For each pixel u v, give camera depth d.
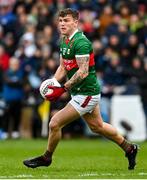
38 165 26.91
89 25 57.31
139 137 51.75
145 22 56.59
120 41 54.69
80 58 25.36
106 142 48.94
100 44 54.28
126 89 52.12
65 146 44.84
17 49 55.91
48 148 26.69
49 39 55.38
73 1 59.84
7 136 52.88
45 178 23.56
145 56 54.34
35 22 58.06
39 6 59.44
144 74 52.44
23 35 56.88
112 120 51.88
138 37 55.47
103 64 53.41
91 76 25.89
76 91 25.92
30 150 40.97
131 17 57.62
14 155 37.25
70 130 52.97
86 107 25.97
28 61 52.78
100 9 59.28
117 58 53.25
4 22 58.19
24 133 52.62
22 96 52.00
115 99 51.94
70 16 25.70
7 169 27.55
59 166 29.64
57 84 25.84
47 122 51.88
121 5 59.28
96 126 26.58
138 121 51.72
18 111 52.47
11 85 51.69
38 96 52.00
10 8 60.59
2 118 52.59
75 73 25.41
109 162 32.38
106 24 57.59
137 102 51.78
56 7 59.72
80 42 25.48
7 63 54.94
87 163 31.70
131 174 25.20
